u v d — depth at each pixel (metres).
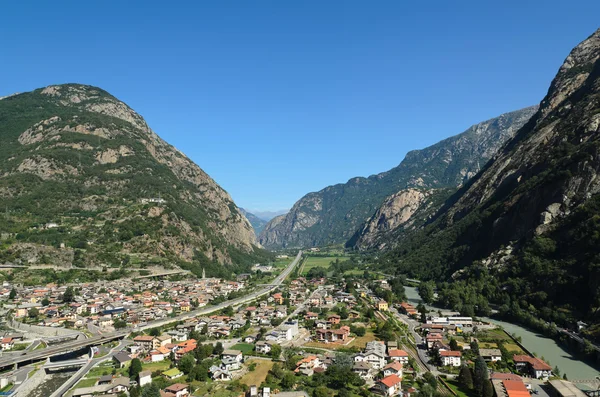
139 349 189.38
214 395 137.50
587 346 174.25
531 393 139.50
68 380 156.12
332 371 150.50
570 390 136.50
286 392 136.00
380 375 151.12
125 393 141.00
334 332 197.75
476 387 137.62
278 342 193.12
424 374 150.12
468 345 186.75
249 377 153.00
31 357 175.12
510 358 170.12
